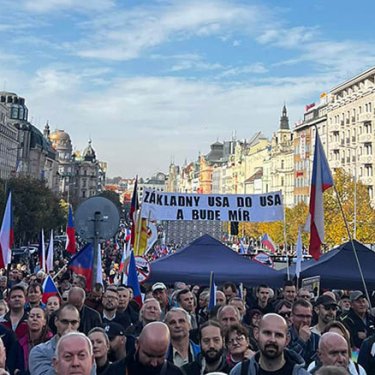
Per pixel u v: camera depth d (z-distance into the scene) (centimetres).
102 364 705
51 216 8038
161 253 4675
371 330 1105
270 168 13612
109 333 825
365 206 6844
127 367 603
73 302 996
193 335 879
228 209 1750
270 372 623
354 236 6006
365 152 8688
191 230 5156
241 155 19175
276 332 618
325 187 1408
